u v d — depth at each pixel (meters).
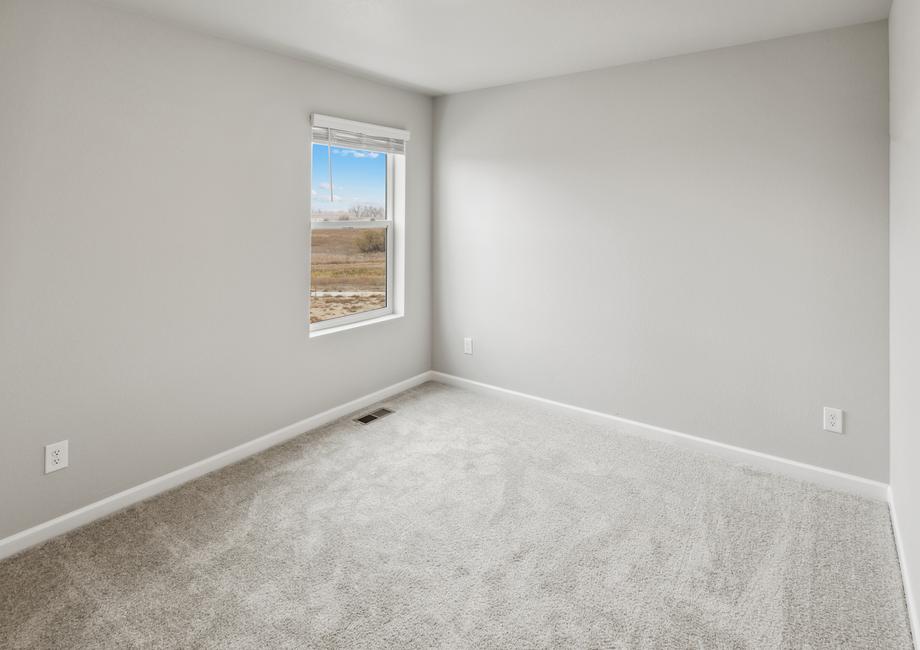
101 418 2.31
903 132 1.89
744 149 2.73
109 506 2.35
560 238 3.46
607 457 2.94
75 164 2.13
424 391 4.06
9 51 1.92
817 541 2.15
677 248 3.00
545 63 3.06
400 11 2.29
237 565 1.99
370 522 2.29
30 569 1.96
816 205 2.56
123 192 2.30
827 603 1.80
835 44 2.45
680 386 3.07
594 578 1.93
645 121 3.03
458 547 2.11
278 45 2.75
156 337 2.48
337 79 3.23
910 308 1.79
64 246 2.13
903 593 1.85
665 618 1.73
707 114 2.82
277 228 2.99
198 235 2.61
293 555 2.06
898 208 2.08
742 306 2.82
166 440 2.57
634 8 2.26
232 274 2.79
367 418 3.52
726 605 1.79
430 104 3.98
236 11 2.29
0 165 1.93
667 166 2.98
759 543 2.14
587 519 2.32
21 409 2.06
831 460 2.62
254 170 2.83
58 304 2.13
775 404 2.76
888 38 2.32
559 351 3.56
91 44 2.15
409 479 2.69
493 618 1.73
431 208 4.12
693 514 2.36
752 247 2.76
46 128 2.04
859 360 2.51
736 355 2.86
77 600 1.80
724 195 2.81
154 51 2.36
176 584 1.88
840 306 2.54
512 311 3.76
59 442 2.18
